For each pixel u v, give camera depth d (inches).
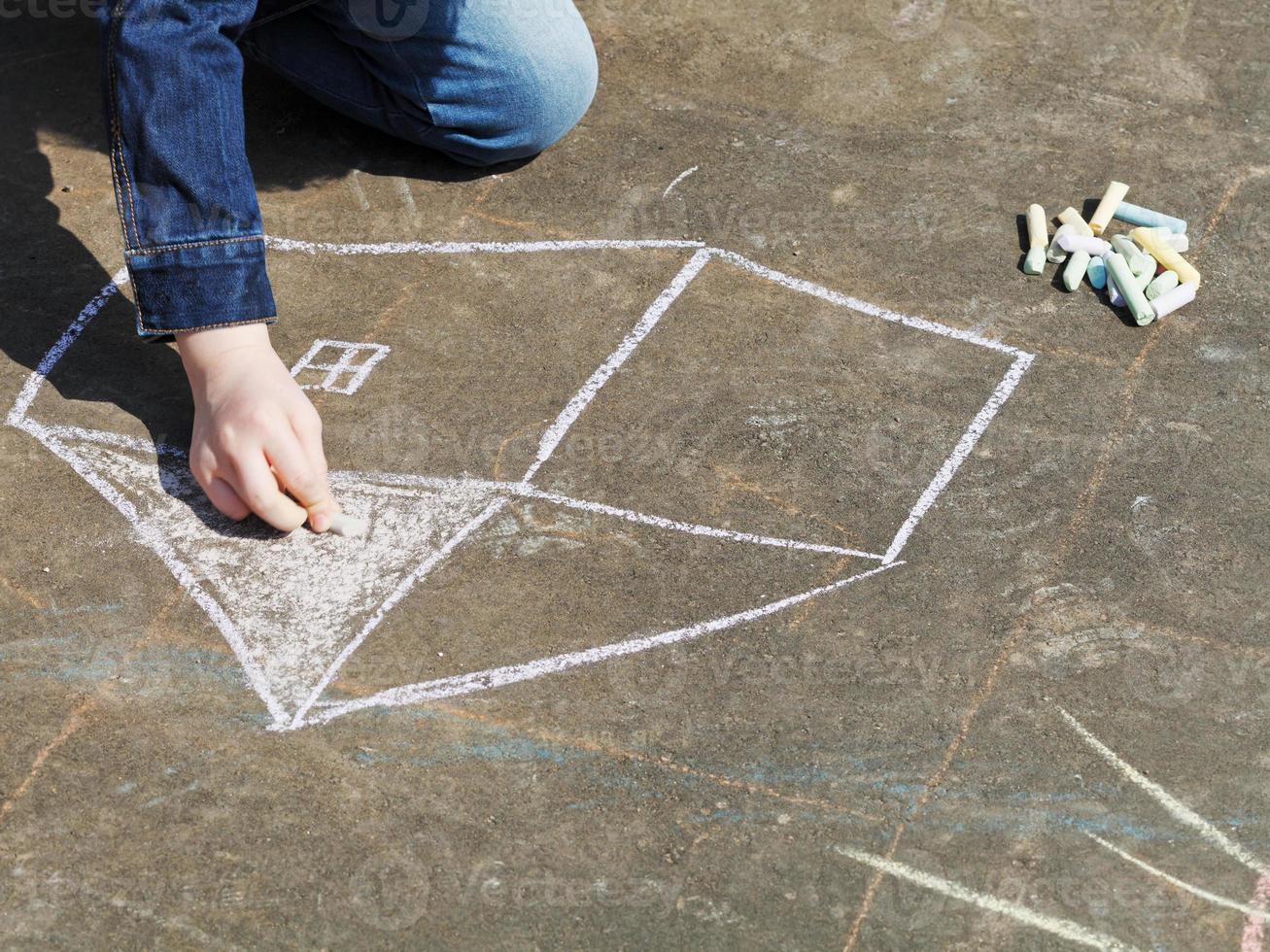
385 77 111.0
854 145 122.0
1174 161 121.3
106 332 100.7
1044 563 86.9
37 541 86.1
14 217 110.1
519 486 90.7
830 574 85.7
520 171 117.9
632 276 107.8
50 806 72.5
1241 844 72.4
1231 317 106.0
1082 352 102.6
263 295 85.8
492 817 72.7
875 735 76.9
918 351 102.1
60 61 127.3
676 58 131.7
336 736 76.3
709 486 91.3
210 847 70.9
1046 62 132.6
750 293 106.6
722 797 73.8
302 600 83.4
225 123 83.7
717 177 118.0
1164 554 87.7
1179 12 139.6
